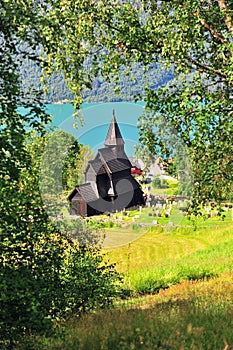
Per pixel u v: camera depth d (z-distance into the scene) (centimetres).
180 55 2402
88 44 2541
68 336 1335
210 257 3509
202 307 1655
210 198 2327
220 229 4275
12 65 1398
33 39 1423
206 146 2344
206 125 2305
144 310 1709
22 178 1557
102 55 2556
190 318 1475
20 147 1381
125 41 2491
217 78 2536
